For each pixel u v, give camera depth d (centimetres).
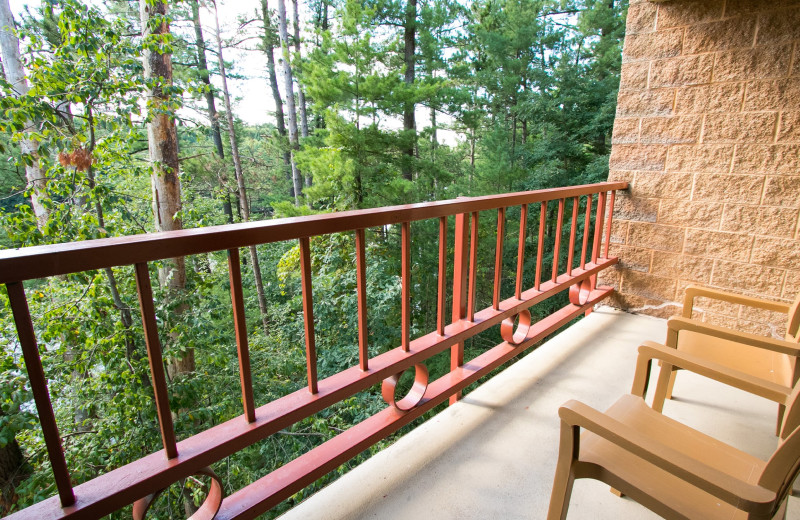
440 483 151
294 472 128
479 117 1095
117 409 438
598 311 324
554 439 175
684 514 96
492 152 1121
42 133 406
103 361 445
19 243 406
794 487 154
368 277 770
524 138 1334
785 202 251
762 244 262
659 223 300
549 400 203
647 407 137
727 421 192
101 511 91
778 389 117
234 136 1145
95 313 429
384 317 746
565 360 244
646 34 288
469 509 141
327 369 701
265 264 1322
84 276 418
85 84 418
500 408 197
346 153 888
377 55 852
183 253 96
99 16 430
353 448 141
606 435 96
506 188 1102
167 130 574
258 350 721
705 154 275
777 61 243
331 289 752
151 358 96
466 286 194
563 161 1201
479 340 1071
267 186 1700
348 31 813
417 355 161
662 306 306
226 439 110
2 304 405
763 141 253
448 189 1087
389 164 948
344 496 145
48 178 443
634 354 251
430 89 858
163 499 461
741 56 254
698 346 184
